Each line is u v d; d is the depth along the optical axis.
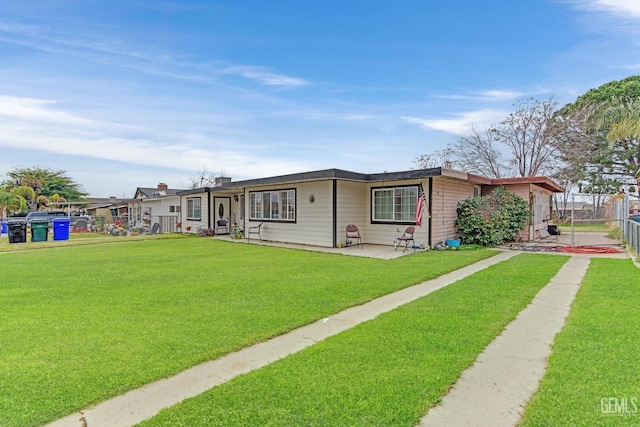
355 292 6.02
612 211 20.36
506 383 2.93
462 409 2.56
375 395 2.72
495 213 12.32
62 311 4.96
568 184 25.55
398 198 12.88
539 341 3.81
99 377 3.05
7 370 3.17
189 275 7.60
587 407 2.54
